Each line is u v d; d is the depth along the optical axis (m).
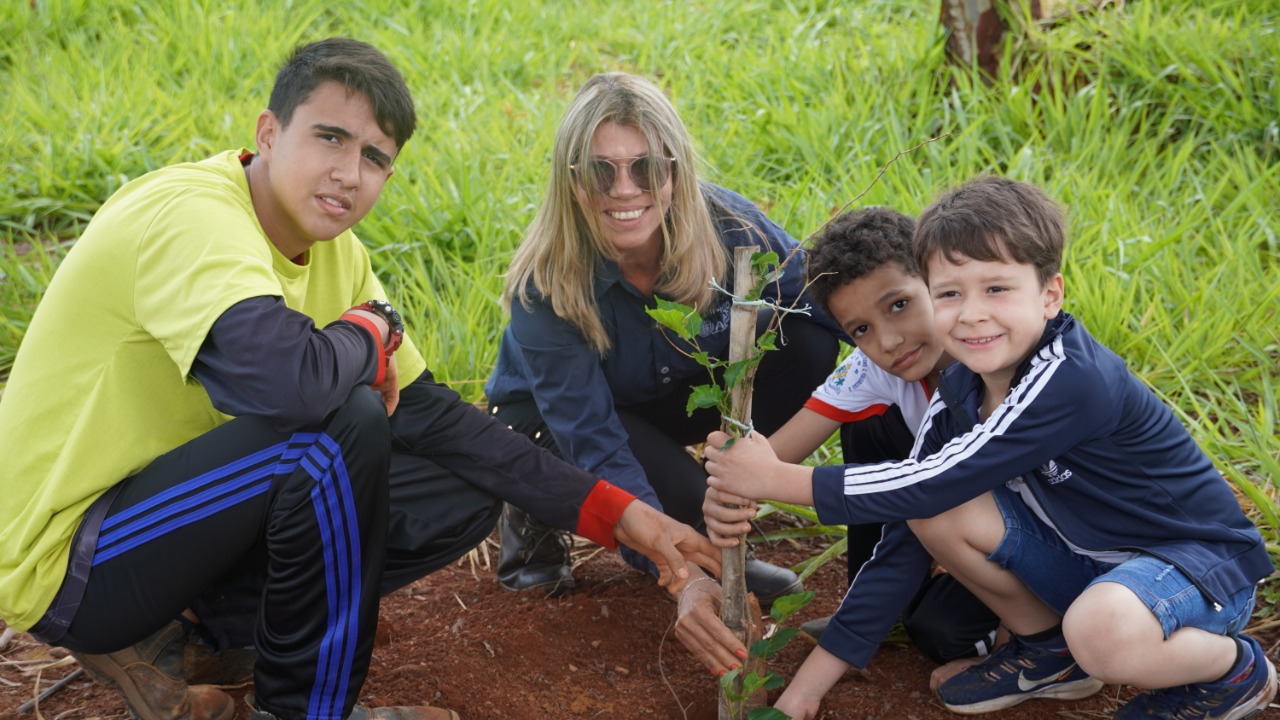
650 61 6.71
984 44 5.59
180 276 2.09
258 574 2.38
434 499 2.56
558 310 2.69
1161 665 2.17
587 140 2.51
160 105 5.80
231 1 7.19
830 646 2.47
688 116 5.79
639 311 2.80
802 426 2.84
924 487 2.24
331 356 2.10
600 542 2.57
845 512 2.26
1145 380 3.67
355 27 7.10
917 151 5.18
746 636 2.39
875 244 2.54
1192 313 4.03
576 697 2.58
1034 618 2.44
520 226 4.66
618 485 2.67
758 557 3.22
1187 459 2.32
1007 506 2.36
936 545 2.38
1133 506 2.29
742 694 2.21
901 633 2.83
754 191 5.00
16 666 2.71
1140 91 5.27
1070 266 4.09
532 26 7.18
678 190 2.62
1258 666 2.30
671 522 2.51
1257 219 4.41
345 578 2.15
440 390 2.59
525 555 3.04
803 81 5.95
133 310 2.16
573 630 2.81
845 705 2.56
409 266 4.43
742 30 7.09
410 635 2.82
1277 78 5.01
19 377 2.23
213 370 2.07
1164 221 4.48
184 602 2.20
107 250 2.17
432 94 6.15
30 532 2.14
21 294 4.38
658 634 2.83
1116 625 2.13
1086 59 5.48
